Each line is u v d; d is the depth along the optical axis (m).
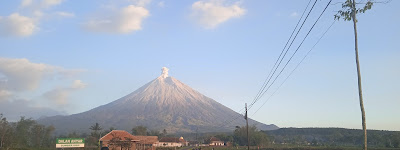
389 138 124.56
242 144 173.00
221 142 192.62
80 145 64.00
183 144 193.00
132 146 97.12
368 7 22.47
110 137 95.50
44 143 114.94
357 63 24.42
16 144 88.50
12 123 100.00
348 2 23.16
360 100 24.44
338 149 98.56
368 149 93.50
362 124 24.27
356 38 24.12
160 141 180.50
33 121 113.88
